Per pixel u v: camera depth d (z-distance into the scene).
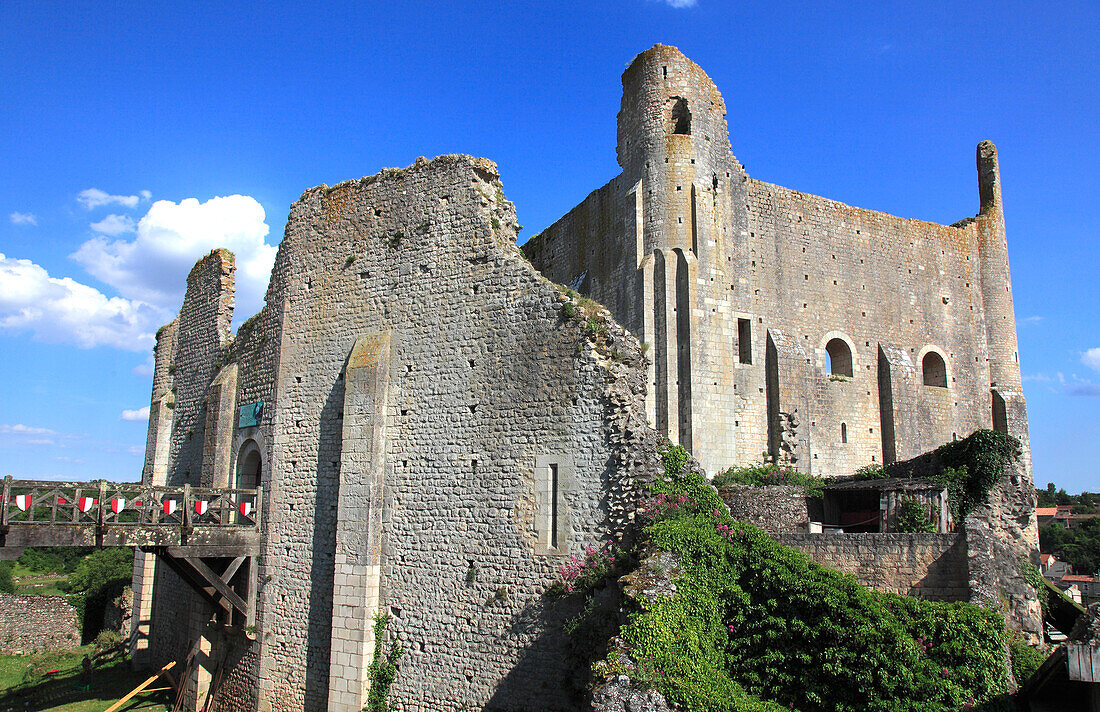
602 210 33.88
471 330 19.12
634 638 12.37
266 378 22.97
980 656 12.65
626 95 32.84
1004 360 39.12
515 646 16.66
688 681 11.89
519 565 17.08
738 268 32.38
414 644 18.09
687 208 30.17
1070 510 86.75
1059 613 18.55
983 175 41.84
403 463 19.38
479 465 18.22
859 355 35.12
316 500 20.67
